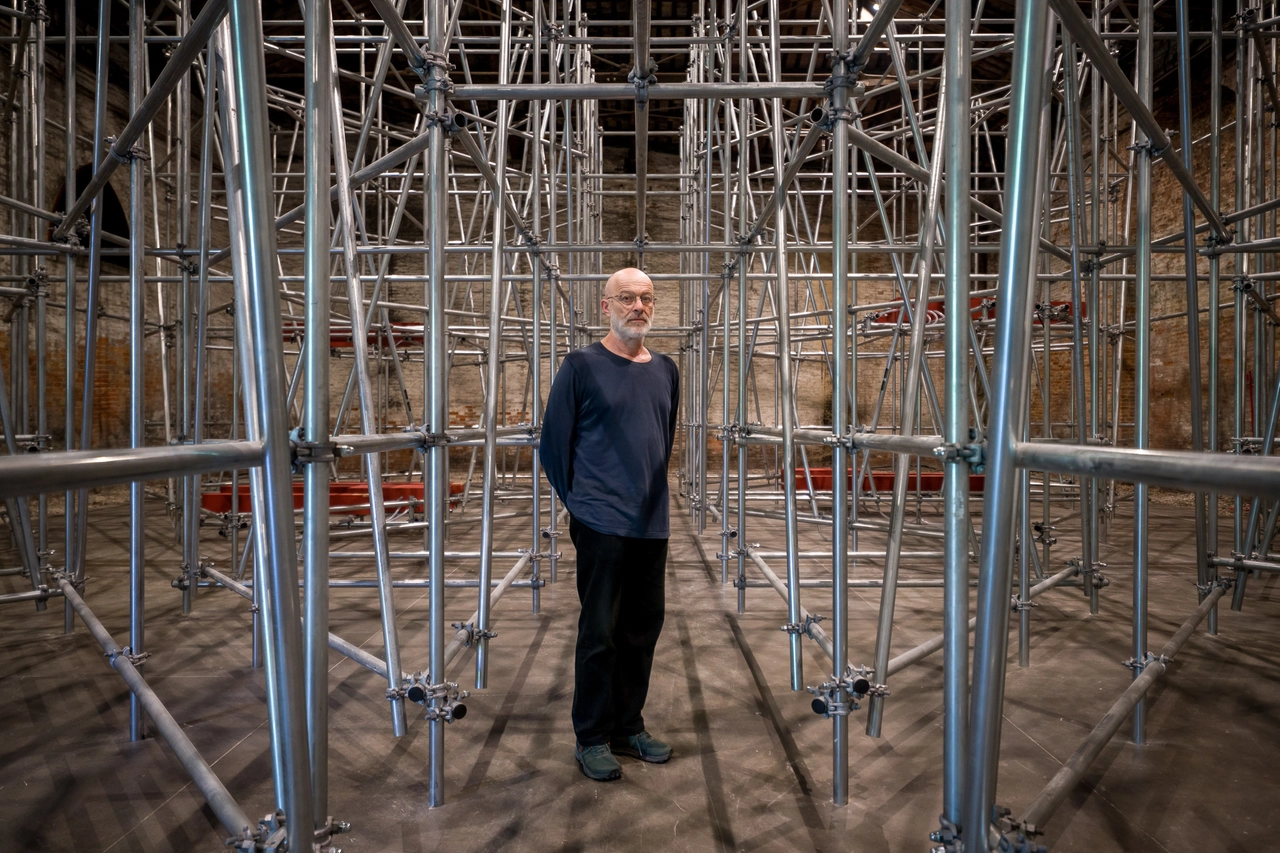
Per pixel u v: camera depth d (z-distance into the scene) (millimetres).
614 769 2037
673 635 3365
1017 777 2066
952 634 1173
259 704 2564
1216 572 3457
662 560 2213
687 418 7680
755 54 6137
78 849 1727
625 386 2178
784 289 2363
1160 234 8367
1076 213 3219
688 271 6918
